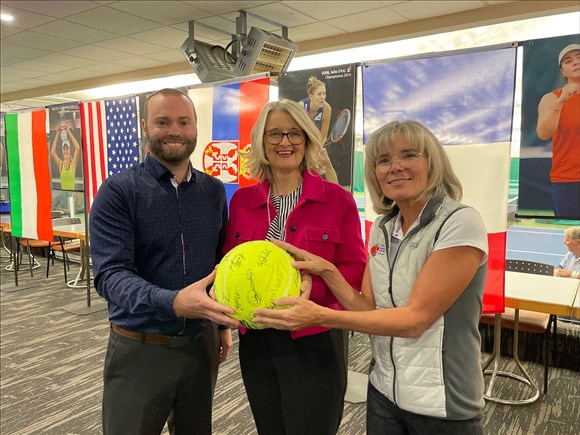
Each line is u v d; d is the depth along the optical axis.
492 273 2.24
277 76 2.93
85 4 4.49
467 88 2.23
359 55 6.11
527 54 2.08
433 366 1.16
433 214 1.18
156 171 1.54
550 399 2.94
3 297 5.39
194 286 1.23
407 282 1.18
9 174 4.83
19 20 4.96
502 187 2.19
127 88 8.47
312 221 1.50
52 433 2.58
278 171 1.53
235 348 3.78
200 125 3.35
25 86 9.15
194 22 5.05
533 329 3.06
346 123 2.68
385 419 1.29
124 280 1.40
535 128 2.10
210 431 1.73
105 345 3.93
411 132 1.19
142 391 1.54
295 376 1.49
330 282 1.31
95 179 4.05
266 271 1.14
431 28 5.03
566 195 2.07
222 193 1.72
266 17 4.93
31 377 3.30
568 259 4.08
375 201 1.33
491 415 2.75
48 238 4.54
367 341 4.02
